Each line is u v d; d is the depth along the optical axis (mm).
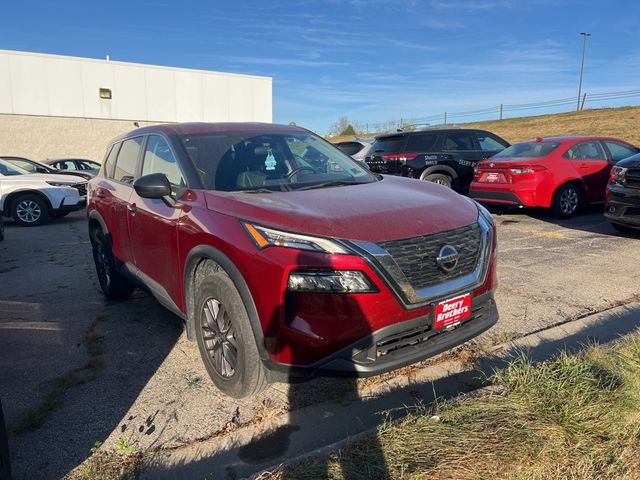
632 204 6836
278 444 2699
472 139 11125
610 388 2789
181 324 4434
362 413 2979
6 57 19875
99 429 2848
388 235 2727
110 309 4898
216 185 3500
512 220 9250
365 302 2576
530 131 36719
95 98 21688
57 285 5828
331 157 4305
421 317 2736
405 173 10648
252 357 2834
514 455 2285
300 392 3232
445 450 2332
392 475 2191
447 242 2906
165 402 3125
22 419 2953
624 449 2340
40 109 20750
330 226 2711
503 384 2959
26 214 11023
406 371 3461
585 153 9234
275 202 3051
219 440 2738
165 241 3590
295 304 2619
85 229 10477
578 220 9078
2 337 4188
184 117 23516
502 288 5164
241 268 2773
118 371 3549
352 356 2598
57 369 3594
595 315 4363
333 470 2248
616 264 5938
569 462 2260
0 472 2047
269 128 4445
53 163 15898
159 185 3391
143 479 2434
